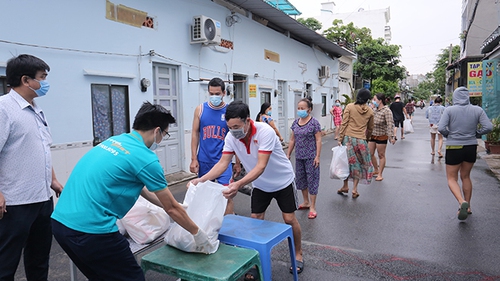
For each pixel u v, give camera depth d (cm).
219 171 331
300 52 1556
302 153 534
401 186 714
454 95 511
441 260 384
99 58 618
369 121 633
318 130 529
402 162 985
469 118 495
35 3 517
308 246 427
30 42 513
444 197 629
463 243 427
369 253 405
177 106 818
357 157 630
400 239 444
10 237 272
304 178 555
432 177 791
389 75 2647
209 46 898
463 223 495
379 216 533
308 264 380
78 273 363
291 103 1465
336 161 616
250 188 520
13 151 271
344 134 630
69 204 227
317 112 1588
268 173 343
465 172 515
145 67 715
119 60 657
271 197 364
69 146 569
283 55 1372
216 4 937
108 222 224
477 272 357
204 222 271
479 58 1912
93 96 612
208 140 433
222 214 284
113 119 652
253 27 1133
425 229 476
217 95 429
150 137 246
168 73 792
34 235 299
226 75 993
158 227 300
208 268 245
